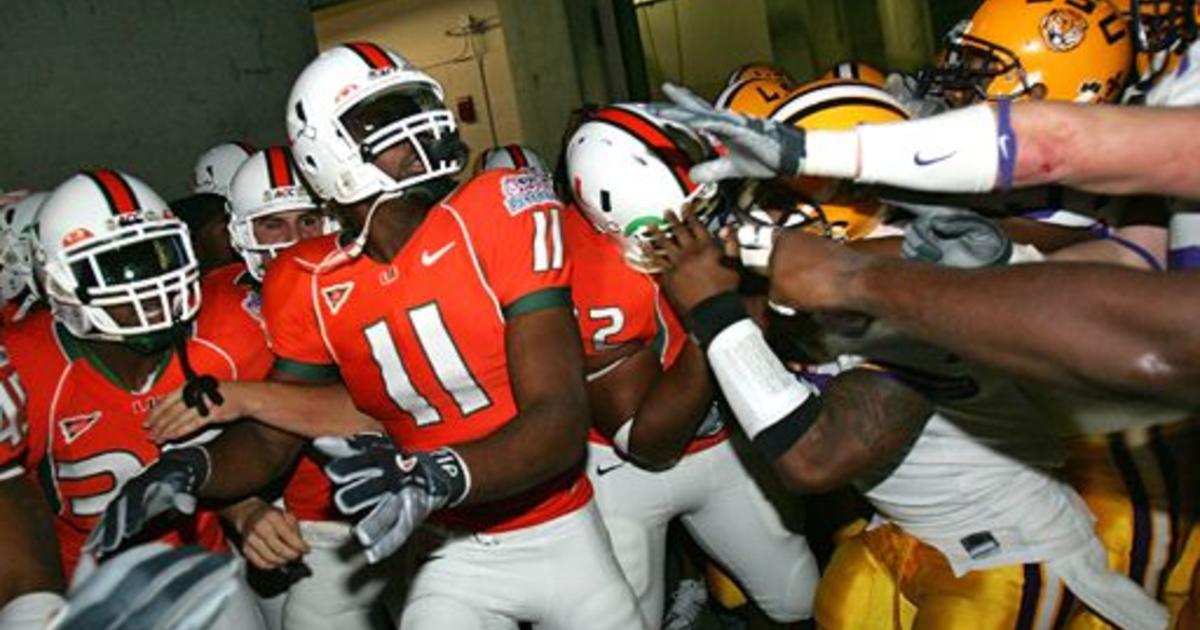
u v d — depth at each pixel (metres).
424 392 2.24
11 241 3.44
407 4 8.34
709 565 3.38
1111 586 2.12
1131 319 1.07
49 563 2.06
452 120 2.26
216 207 3.45
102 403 2.37
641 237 2.46
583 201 2.55
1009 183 1.38
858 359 1.99
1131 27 2.04
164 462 2.20
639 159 2.43
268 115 6.32
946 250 1.48
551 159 7.67
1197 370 1.05
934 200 1.82
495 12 8.16
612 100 7.91
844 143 1.44
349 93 2.15
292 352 2.34
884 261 1.33
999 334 1.14
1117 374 1.08
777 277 1.42
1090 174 1.34
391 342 2.20
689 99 1.50
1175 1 1.74
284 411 2.31
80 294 2.28
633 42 7.95
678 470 2.87
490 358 2.19
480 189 2.19
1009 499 2.10
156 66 5.61
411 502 1.80
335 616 2.89
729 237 1.93
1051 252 2.03
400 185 2.17
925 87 2.33
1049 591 2.10
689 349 2.43
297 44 6.58
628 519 2.89
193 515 2.53
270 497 2.89
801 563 3.07
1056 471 2.21
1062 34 2.21
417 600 2.38
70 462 2.38
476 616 2.33
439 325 2.16
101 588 1.16
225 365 2.46
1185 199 1.44
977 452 2.08
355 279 2.22
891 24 12.91
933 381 1.94
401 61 2.25
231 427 2.38
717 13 11.30
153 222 2.32
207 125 5.88
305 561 2.85
